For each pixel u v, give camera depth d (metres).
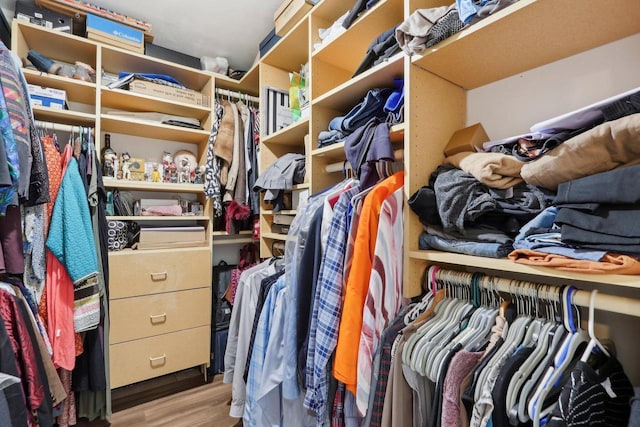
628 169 0.53
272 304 1.24
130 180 1.84
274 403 1.20
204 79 2.13
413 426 0.79
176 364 1.87
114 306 1.67
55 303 1.36
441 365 0.70
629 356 0.74
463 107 1.11
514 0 0.68
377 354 0.86
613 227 0.54
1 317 1.05
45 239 1.36
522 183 0.79
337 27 1.29
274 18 1.78
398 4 1.05
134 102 1.92
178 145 2.30
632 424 0.50
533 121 0.96
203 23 1.87
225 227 2.13
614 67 0.80
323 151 1.33
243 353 1.43
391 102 1.04
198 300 1.96
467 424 0.66
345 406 0.92
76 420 1.57
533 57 0.89
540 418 0.55
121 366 1.68
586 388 0.55
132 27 1.82
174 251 1.87
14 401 0.88
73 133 1.60
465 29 0.78
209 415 1.65
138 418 1.62
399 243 0.95
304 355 1.03
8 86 1.03
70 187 1.40
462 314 0.84
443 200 0.82
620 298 0.58
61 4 1.60
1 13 1.57
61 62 1.87
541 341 0.66
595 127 0.60
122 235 1.81
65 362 1.35
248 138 2.01
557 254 0.62
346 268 0.94
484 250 0.76
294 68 1.95
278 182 1.54
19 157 1.03
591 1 0.64
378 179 1.07
